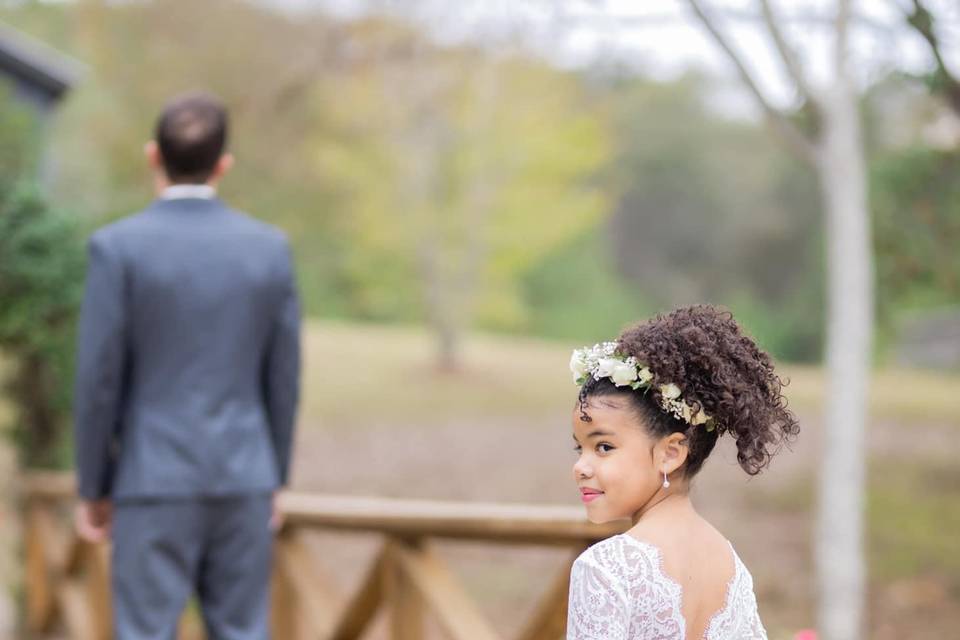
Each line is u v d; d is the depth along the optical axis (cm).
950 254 876
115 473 298
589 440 169
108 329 286
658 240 3281
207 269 295
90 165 1386
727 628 164
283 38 1161
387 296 1950
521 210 1664
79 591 505
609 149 1900
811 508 910
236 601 304
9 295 509
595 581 158
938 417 1318
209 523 297
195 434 292
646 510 169
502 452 1205
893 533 822
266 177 1487
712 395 161
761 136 3161
